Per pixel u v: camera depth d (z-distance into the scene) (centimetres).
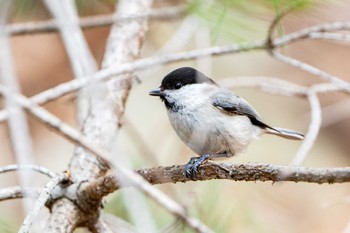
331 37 765
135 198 595
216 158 719
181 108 721
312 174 451
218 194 657
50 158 1125
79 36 778
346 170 438
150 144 865
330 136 1193
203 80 741
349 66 1277
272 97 1178
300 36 760
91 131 694
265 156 976
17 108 657
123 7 854
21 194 557
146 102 1093
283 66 1211
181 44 830
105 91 718
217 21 627
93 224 599
